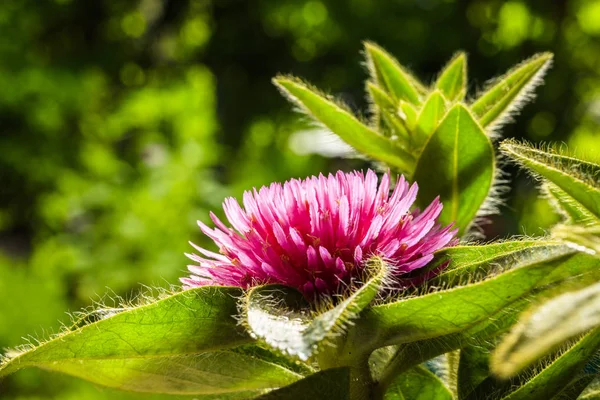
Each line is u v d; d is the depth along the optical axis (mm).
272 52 1041
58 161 813
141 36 1065
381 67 185
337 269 139
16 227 901
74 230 691
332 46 980
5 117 810
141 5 1063
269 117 1021
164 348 137
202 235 578
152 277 539
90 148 711
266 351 144
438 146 169
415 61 857
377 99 179
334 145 189
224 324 136
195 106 743
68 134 836
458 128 167
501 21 809
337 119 173
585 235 122
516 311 133
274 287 137
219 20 1051
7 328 465
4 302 474
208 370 142
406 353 138
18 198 863
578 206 134
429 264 142
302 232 143
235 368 142
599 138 739
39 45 940
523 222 350
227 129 1021
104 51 978
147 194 579
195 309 136
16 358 135
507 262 132
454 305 129
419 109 181
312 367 144
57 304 501
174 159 605
